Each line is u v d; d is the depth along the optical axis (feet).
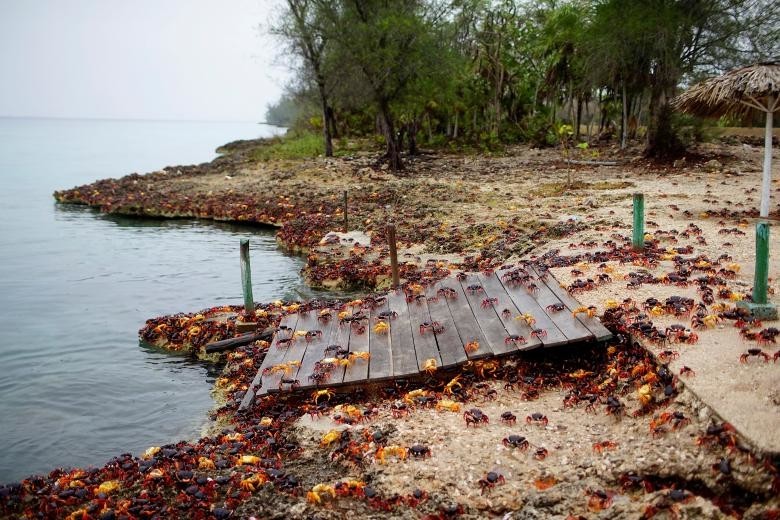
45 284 67.72
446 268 59.21
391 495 23.63
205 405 39.04
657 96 112.37
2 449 34.27
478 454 25.41
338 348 37.22
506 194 90.53
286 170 136.05
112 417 37.78
